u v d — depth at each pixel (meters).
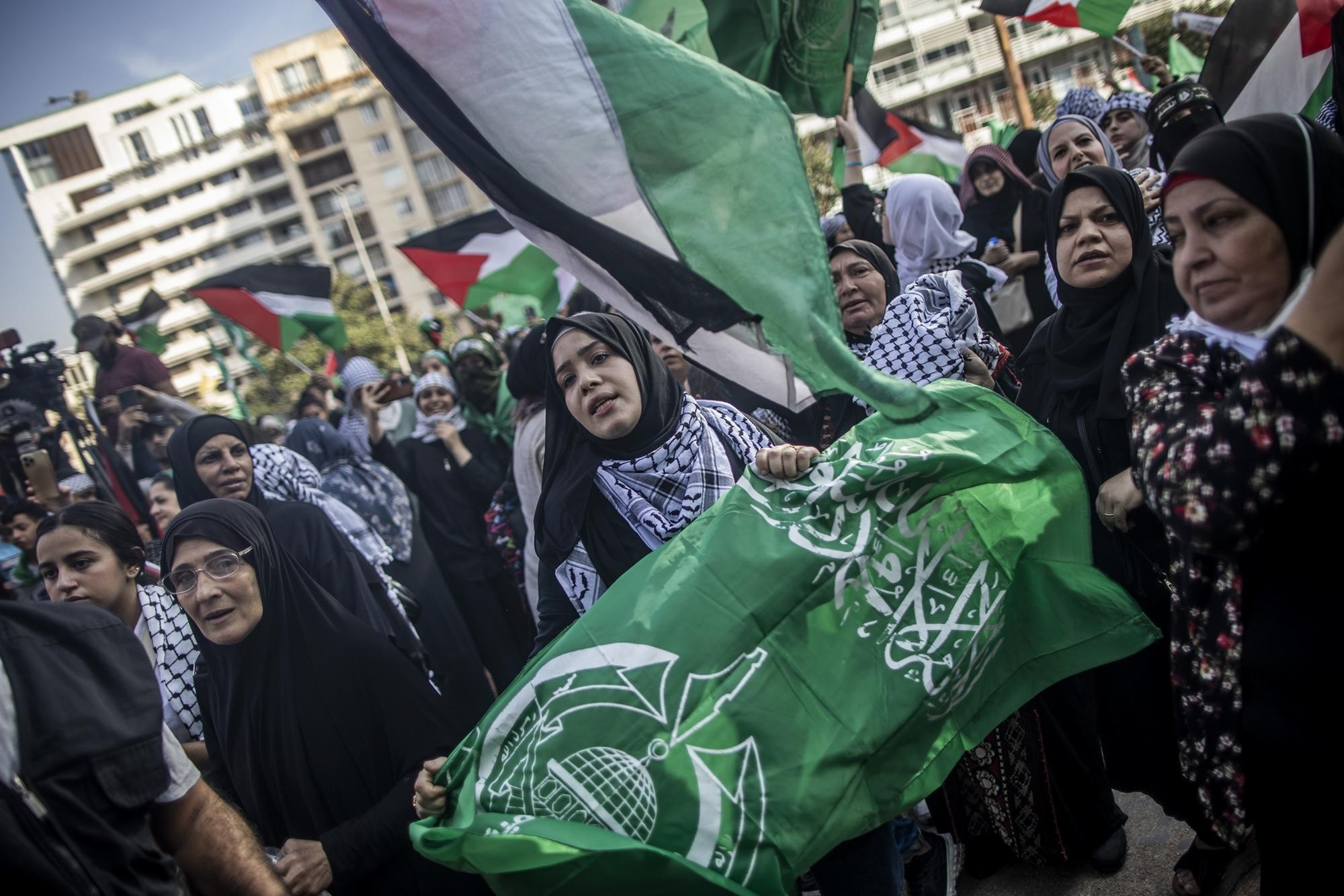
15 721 1.56
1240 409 1.38
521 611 4.98
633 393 2.30
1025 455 2.08
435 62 1.90
